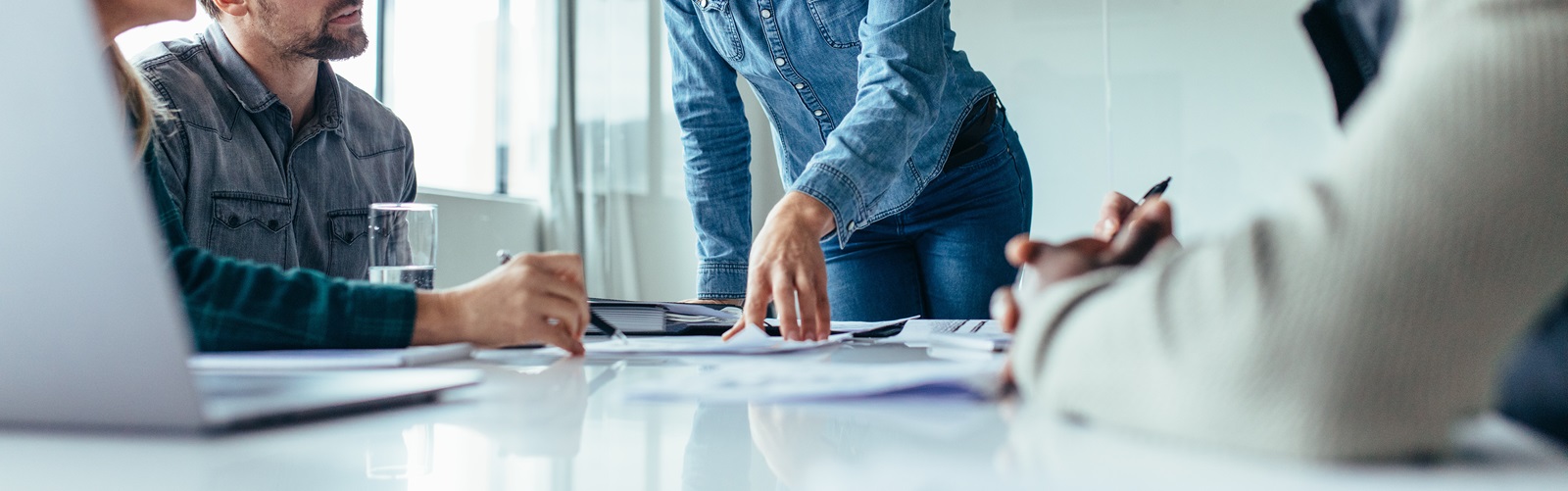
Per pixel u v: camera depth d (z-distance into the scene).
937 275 1.60
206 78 1.37
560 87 3.98
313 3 1.40
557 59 3.97
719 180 1.52
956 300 1.58
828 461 0.28
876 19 1.17
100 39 0.28
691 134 1.54
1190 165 3.94
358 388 0.42
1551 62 0.24
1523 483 0.23
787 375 0.48
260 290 0.71
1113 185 4.04
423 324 0.75
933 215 1.56
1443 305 0.23
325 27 1.43
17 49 0.28
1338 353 0.24
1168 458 0.26
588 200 4.01
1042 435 0.31
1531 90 0.23
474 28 3.87
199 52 1.39
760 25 1.44
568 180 3.98
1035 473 0.25
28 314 0.30
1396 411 0.24
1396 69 0.27
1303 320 0.25
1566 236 0.23
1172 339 0.28
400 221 1.00
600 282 4.01
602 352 0.77
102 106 0.28
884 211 1.48
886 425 0.34
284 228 1.43
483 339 0.75
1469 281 0.23
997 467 0.26
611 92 4.14
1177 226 3.94
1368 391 0.24
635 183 4.23
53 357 0.31
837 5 1.38
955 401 0.40
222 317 0.69
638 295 4.16
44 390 0.31
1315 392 0.24
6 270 0.30
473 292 0.76
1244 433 0.26
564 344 0.76
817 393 0.41
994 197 1.58
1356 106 0.35
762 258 0.95
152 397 0.31
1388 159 0.24
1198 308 0.27
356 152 1.58
